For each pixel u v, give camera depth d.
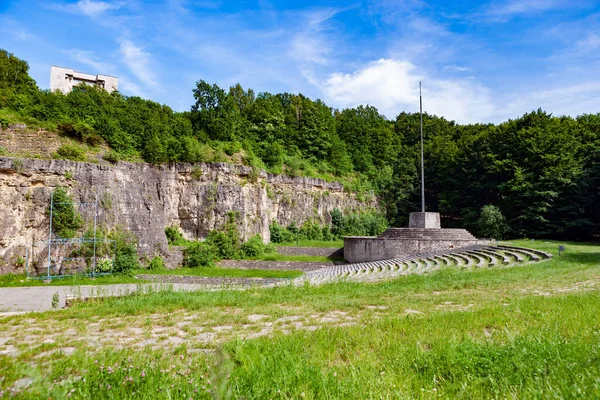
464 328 9.22
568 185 51.28
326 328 9.78
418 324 9.77
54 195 38.44
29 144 41.28
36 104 45.50
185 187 52.44
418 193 78.50
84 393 5.06
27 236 36.59
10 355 7.73
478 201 67.44
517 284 17.22
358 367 6.43
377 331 9.21
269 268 46.09
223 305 14.85
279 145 71.25
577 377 5.19
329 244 59.75
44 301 24.83
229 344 8.06
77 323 11.96
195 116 64.62
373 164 86.00
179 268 43.88
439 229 44.53
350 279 25.56
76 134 45.16
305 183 68.00
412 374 6.20
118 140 48.44
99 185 41.84
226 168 53.97
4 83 47.78
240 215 52.62
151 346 8.85
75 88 59.28
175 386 5.45
